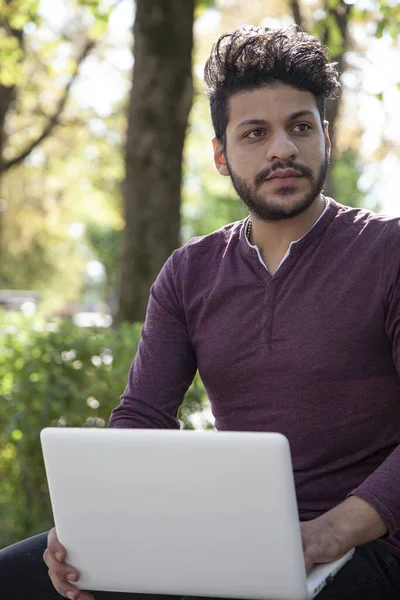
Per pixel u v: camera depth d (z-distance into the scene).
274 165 2.39
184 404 4.98
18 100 14.17
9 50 10.94
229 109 2.47
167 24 7.02
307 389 2.36
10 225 18.58
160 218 7.14
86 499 2.04
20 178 17.55
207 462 1.89
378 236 2.40
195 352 2.64
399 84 7.70
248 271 2.50
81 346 5.10
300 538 1.89
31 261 23.45
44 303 24.58
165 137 7.10
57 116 13.46
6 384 5.12
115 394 5.09
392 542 2.32
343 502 2.13
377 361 2.35
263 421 2.42
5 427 5.11
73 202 18.17
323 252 2.43
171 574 2.01
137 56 7.11
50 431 2.04
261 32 2.52
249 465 1.86
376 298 2.35
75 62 13.36
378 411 2.35
